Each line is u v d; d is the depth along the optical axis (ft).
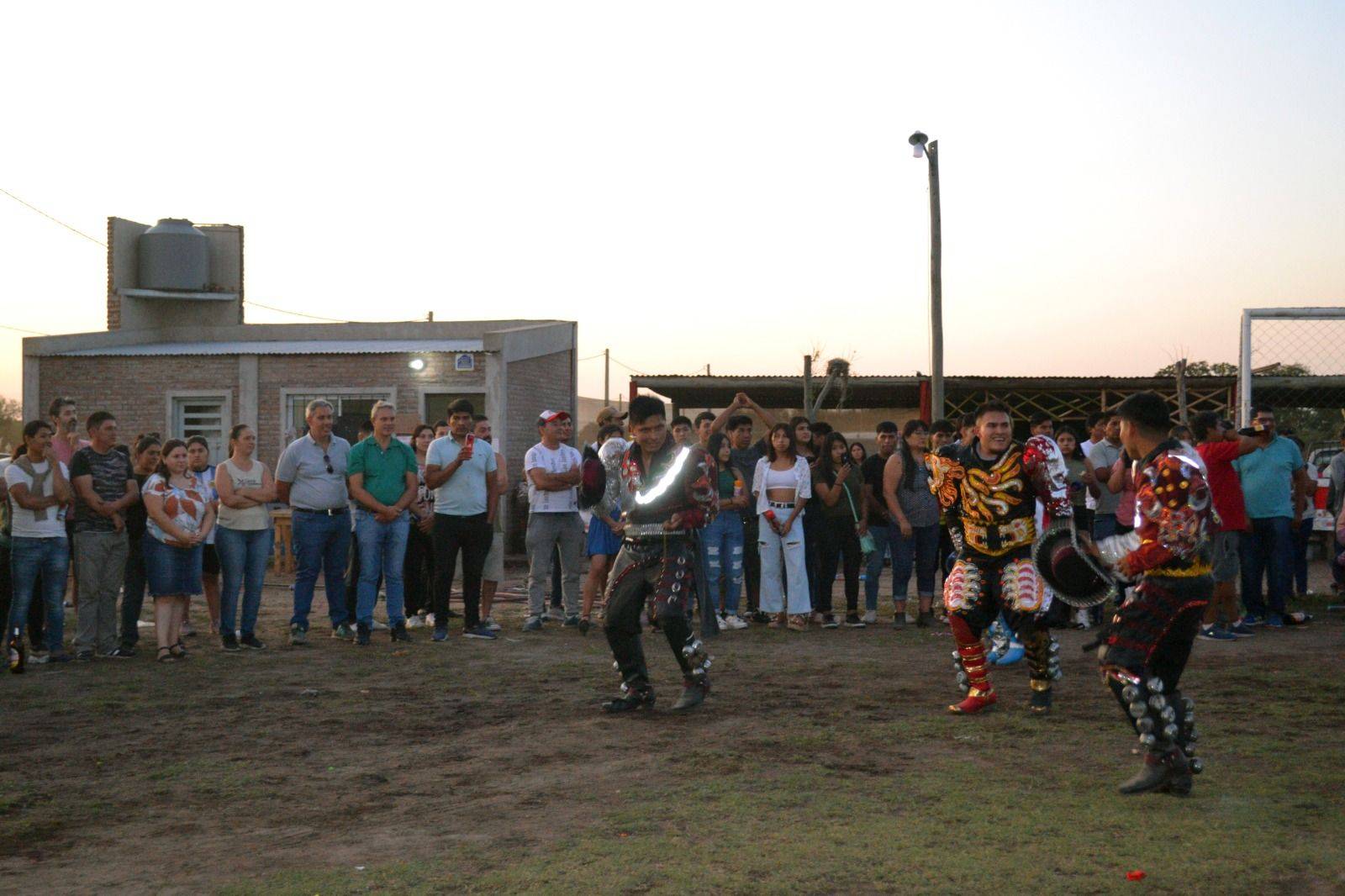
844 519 37.50
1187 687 26.02
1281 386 73.82
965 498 23.06
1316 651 31.45
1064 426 37.47
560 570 40.01
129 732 22.11
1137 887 13.25
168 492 30.78
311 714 23.65
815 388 91.91
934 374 68.64
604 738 21.27
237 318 94.48
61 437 34.12
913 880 13.53
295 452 33.58
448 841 15.28
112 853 15.05
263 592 48.98
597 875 13.83
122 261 90.38
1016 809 16.31
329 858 14.70
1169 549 16.79
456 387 69.26
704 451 24.20
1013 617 22.72
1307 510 44.68
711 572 36.76
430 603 39.11
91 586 31.04
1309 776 18.12
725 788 17.60
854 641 33.96
